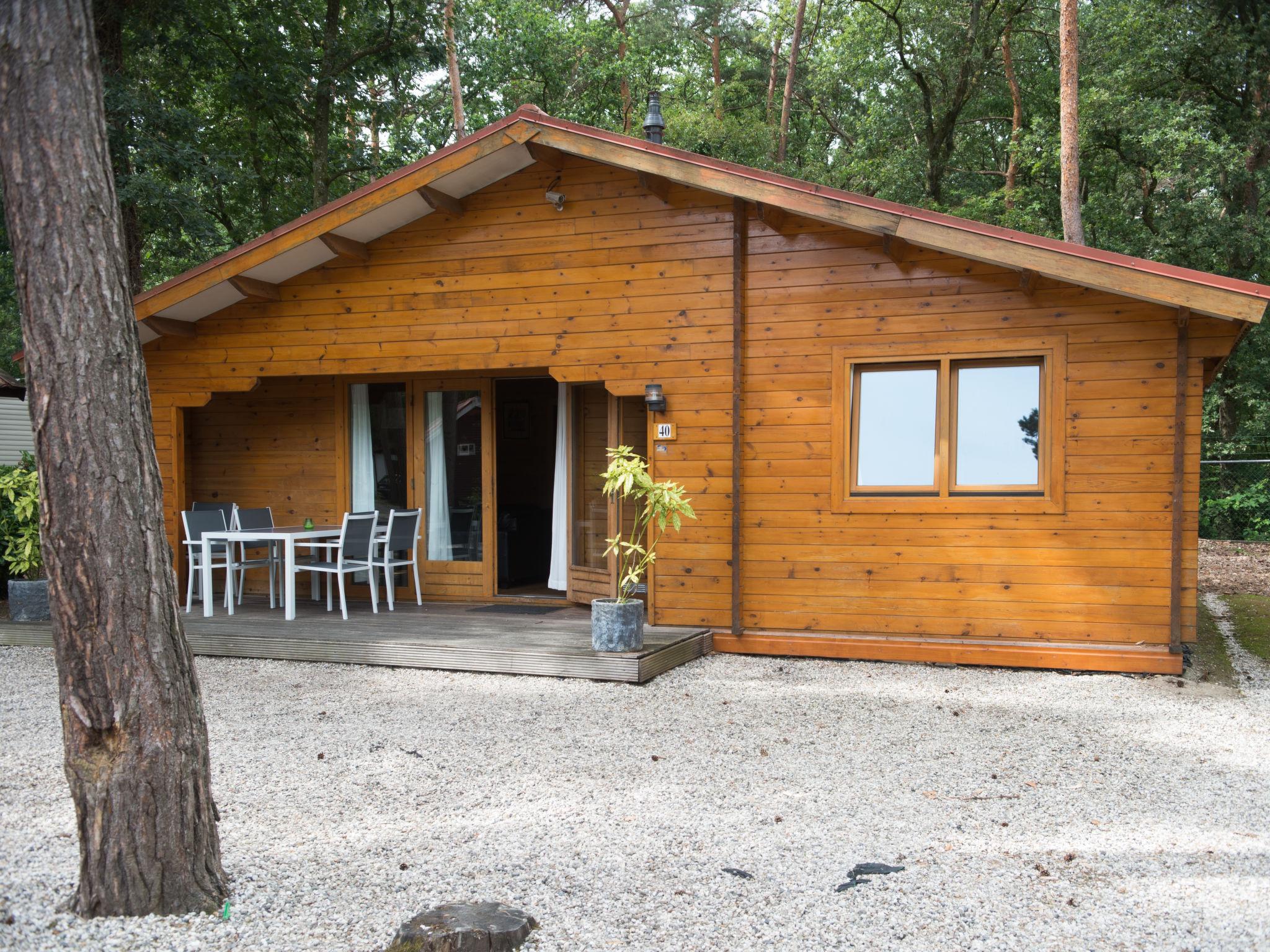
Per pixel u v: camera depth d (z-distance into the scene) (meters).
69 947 2.84
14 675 7.14
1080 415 6.87
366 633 7.59
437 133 24.16
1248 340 18.67
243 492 10.19
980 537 7.11
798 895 3.29
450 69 20.81
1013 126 21.62
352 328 8.46
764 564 7.60
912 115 21.42
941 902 3.24
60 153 2.89
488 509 9.45
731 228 7.53
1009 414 7.10
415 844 3.78
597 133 7.23
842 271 7.36
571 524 9.19
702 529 7.71
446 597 9.62
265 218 19.94
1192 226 18.31
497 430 9.77
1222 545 16.75
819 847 3.75
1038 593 7.00
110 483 2.96
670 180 7.62
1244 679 6.80
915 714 5.84
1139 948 2.92
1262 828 3.98
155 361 9.03
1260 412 20.09
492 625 7.98
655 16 26.06
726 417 7.61
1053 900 3.26
